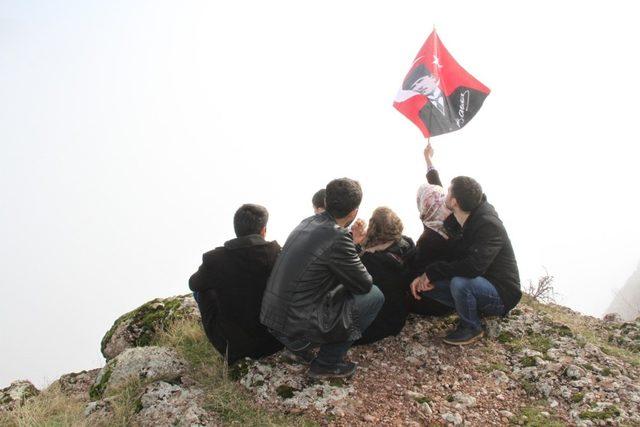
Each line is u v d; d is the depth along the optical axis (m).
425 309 4.22
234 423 3.32
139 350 4.06
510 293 3.88
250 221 3.71
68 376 4.51
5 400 4.17
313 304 3.42
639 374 3.72
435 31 4.86
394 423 3.33
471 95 4.82
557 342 4.02
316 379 3.64
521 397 3.55
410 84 4.88
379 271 3.90
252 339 3.72
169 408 3.44
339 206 3.44
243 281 3.65
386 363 3.86
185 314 4.73
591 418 3.28
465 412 3.42
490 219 3.78
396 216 3.95
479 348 4.00
